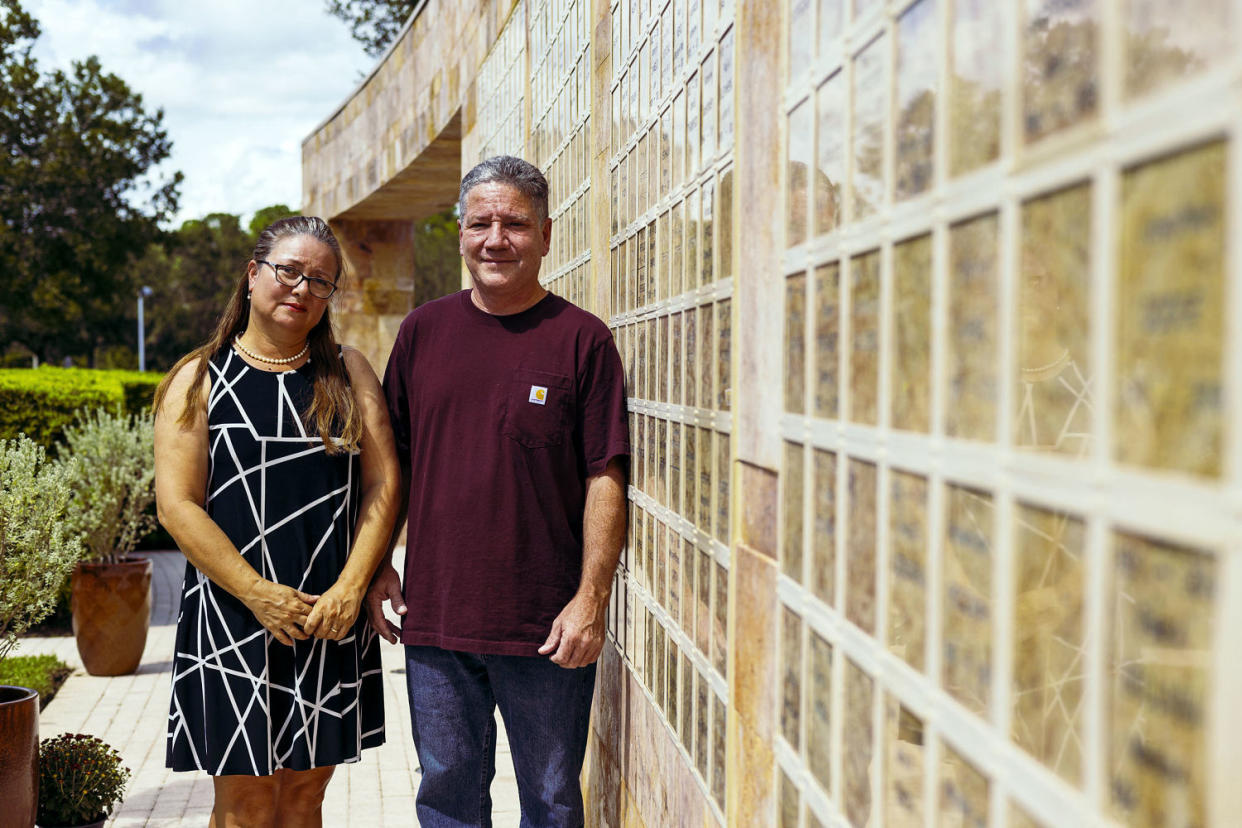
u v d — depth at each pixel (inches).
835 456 49.6
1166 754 24.7
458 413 103.8
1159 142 24.7
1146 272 25.3
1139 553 25.7
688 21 86.4
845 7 48.1
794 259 56.7
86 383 350.6
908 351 40.3
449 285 1362.0
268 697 103.7
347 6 857.5
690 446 86.1
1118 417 26.5
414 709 108.8
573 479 104.7
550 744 105.3
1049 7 29.7
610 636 125.4
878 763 43.7
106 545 257.6
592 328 104.2
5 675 228.7
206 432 105.0
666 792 94.0
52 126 1256.2
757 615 64.2
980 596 34.4
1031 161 30.7
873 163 44.2
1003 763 32.8
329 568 105.9
